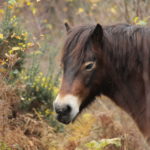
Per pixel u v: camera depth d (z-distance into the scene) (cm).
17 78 915
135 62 728
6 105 812
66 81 711
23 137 811
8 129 809
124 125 916
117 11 1323
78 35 723
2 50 893
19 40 916
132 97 752
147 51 721
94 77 727
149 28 748
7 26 912
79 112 758
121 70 738
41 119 864
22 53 928
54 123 938
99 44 719
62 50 731
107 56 728
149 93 716
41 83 942
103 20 1334
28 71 962
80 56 707
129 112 770
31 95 916
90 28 734
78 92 711
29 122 864
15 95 852
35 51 962
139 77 735
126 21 1190
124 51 728
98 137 884
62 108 701
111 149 855
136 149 865
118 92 761
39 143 834
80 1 1733
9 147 781
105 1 1497
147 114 733
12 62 823
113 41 732
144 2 1295
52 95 951
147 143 780
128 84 746
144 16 1207
